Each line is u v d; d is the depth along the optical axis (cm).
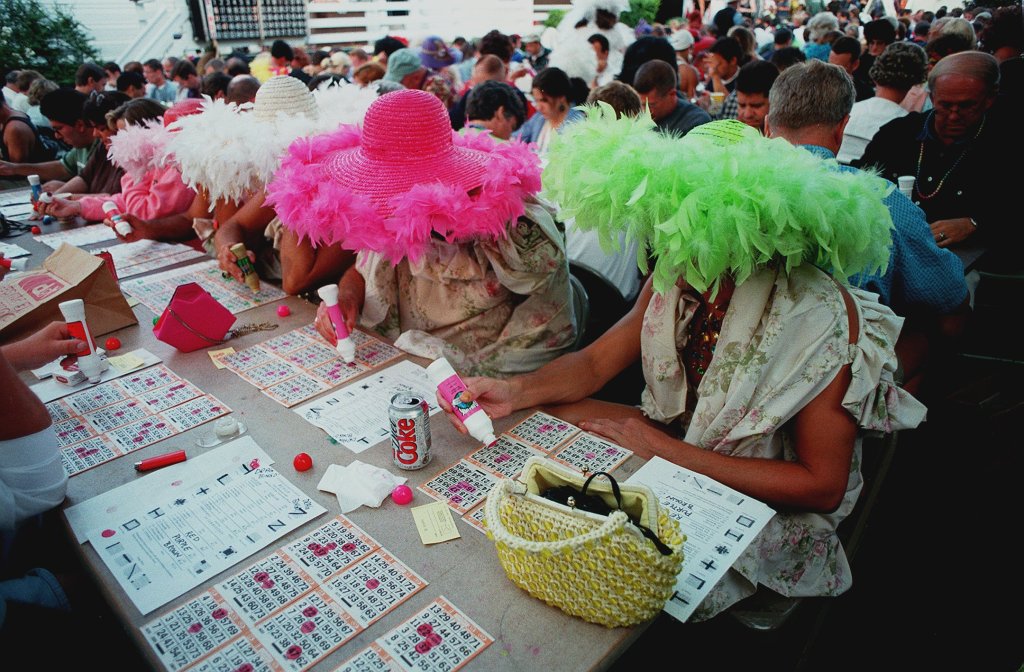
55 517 124
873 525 219
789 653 149
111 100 361
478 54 666
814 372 126
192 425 151
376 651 93
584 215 133
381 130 167
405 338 188
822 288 129
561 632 96
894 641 182
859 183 122
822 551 137
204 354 185
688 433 143
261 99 243
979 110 251
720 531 115
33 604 109
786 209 112
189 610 101
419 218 151
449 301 194
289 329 200
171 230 292
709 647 141
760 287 132
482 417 141
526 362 192
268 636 96
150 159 289
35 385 171
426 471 135
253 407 158
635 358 168
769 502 132
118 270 254
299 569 109
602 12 555
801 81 182
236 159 223
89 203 326
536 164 183
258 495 127
